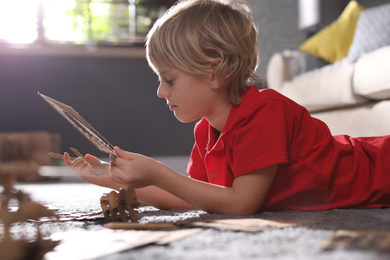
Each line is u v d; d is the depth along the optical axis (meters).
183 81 1.05
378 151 1.18
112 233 0.74
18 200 0.70
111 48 4.55
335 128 2.32
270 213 0.99
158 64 1.07
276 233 0.70
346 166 1.14
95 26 4.75
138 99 4.59
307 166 1.07
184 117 1.08
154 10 4.90
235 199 0.96
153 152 4.59
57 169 3.59
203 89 1.06
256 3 4.33
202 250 0.61
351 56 2.59
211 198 0.95
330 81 2.37
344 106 2.33
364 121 2.12
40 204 0.71
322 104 2.40
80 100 4.50
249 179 0.97
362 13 2.73
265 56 4.24
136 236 0.70
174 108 1.08
